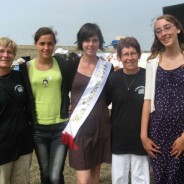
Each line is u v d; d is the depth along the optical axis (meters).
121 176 2.00
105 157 2.04
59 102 2.06
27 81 2.01
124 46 1.94
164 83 1.74
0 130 1.86
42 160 2.06
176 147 1.71
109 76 2.07
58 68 2.07
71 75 2.09
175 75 1.71
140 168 1.98
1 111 1.85
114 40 3.09
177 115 1.70
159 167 1.78
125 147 1.98
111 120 2.03
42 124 2.04
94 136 2.03
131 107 1.94
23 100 1.95
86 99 2.06
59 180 2.04
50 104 2.04
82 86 2.07
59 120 2.06
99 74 2.08
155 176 1.80
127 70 1.97
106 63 2.11
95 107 2.04
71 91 2.09
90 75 2.08
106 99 2.09
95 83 2.06
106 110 2.07
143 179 1.99
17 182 2.00
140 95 1.93
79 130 2.02
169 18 1.73
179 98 1.70
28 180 2.03
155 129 1.76
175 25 1.74
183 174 1.75
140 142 1.95
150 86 1.80
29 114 2.04
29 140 2.00
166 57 1.77
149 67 1.80
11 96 1.88
